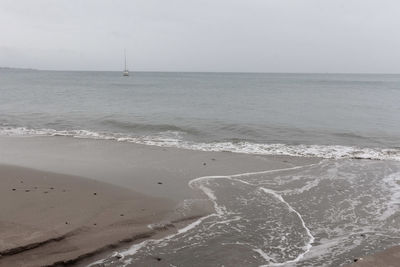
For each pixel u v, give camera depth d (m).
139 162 11.96
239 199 8.59
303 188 9.52
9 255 5.55
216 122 21.19
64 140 15.59
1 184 9.06
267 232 6.90
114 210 7.57
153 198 8.46
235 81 103.94
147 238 6.50
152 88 61.81
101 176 10.20
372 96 45.62
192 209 7.88
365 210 8.10
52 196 8.23
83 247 5.95
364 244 6.48
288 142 16.08
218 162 12.11
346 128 19.89
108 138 16.33
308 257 6.01
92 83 78.31
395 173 11.12
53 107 28.25
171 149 14.12
